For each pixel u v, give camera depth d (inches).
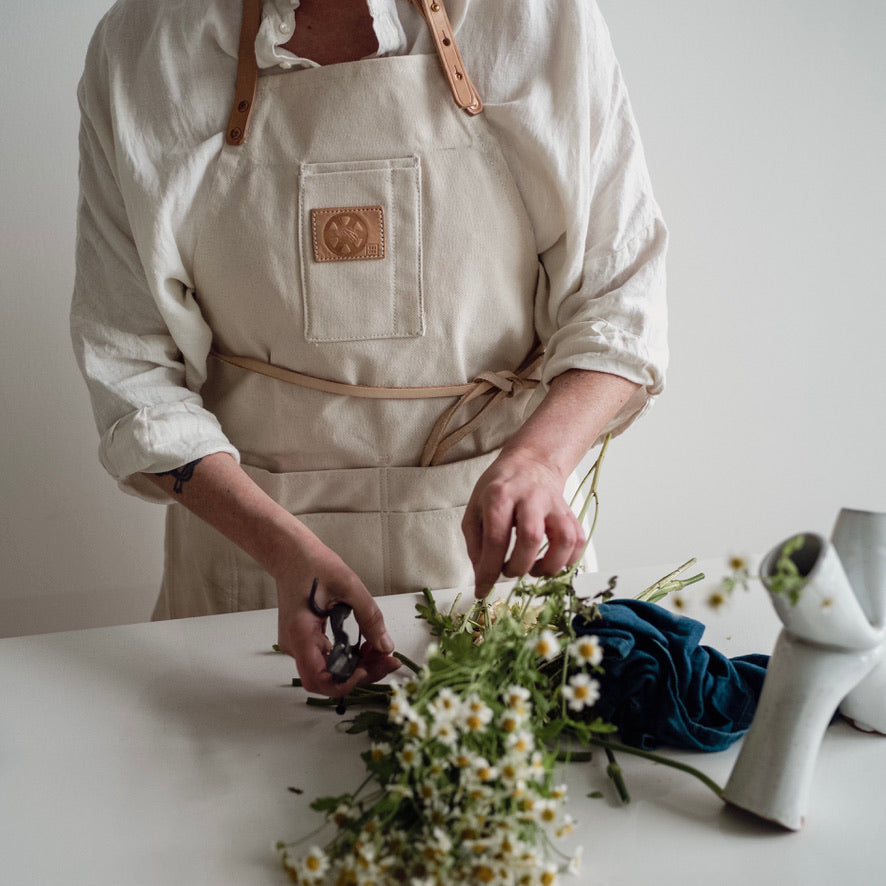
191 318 44.2
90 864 25.4
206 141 42.1
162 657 38.3
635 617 31.3
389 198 41.8
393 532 45.4
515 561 31.8
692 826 25.9
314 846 25.6
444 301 42.7
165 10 42.7
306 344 43.4
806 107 77.2
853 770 28.2
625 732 29.8
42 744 31.8
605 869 24.1
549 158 40.9
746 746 25.8
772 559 23.6
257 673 36.6
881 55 77.1
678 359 79.6
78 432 72.6
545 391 45.4
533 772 23.0
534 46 41.4
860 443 83.8
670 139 76.0
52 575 73.8
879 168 79.0
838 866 24.0
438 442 44.7
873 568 24.8
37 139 68.2
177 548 52.3
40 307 70.4
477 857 22.4
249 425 46.3
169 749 31.2
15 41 66.6
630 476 81.0
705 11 74.4
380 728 30.4
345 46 41.9
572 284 42.9
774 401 81.8
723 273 78.9
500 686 26.3
